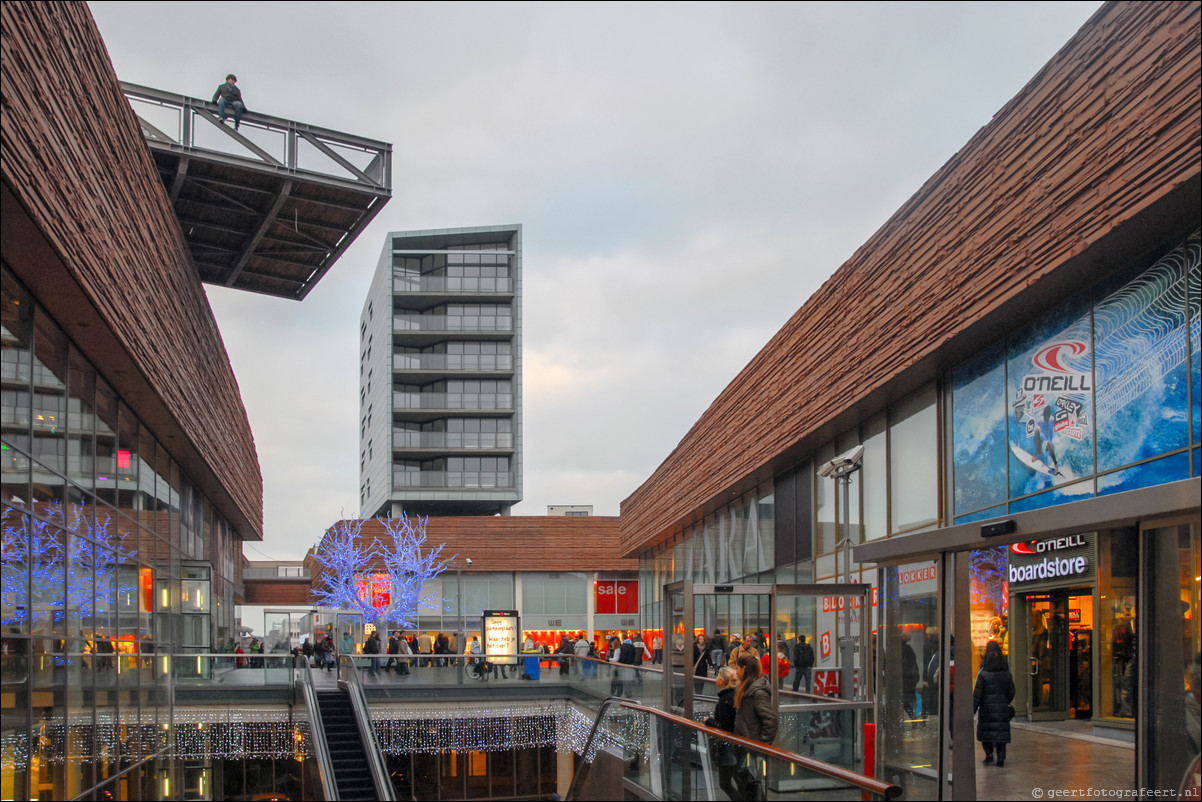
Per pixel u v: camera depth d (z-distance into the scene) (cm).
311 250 2839
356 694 2444
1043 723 1845
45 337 1363
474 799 2745
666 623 1623
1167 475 1141
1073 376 1332
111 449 1777
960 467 1644
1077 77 1154
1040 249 1257
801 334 2245
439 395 7319
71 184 1168
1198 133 941
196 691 2317
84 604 1578
